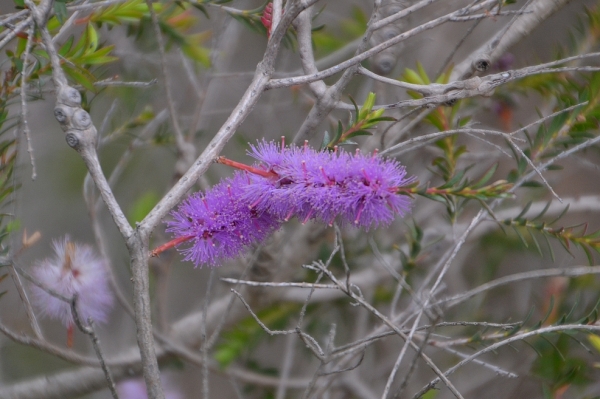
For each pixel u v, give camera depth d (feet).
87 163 1.89
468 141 2.56
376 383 2.52
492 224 2.47
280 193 1.90
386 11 2.32
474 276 2.67
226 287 2.39
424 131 2.36
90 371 2.36
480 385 2.50
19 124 2.07
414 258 2.21
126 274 2.59
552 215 2.45
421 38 2.40
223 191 1.94
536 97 2.58
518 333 2.10
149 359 1.85
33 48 2.06
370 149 2.27
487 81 1.94
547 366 2.31
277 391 2.38
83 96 2.16
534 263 2.64
